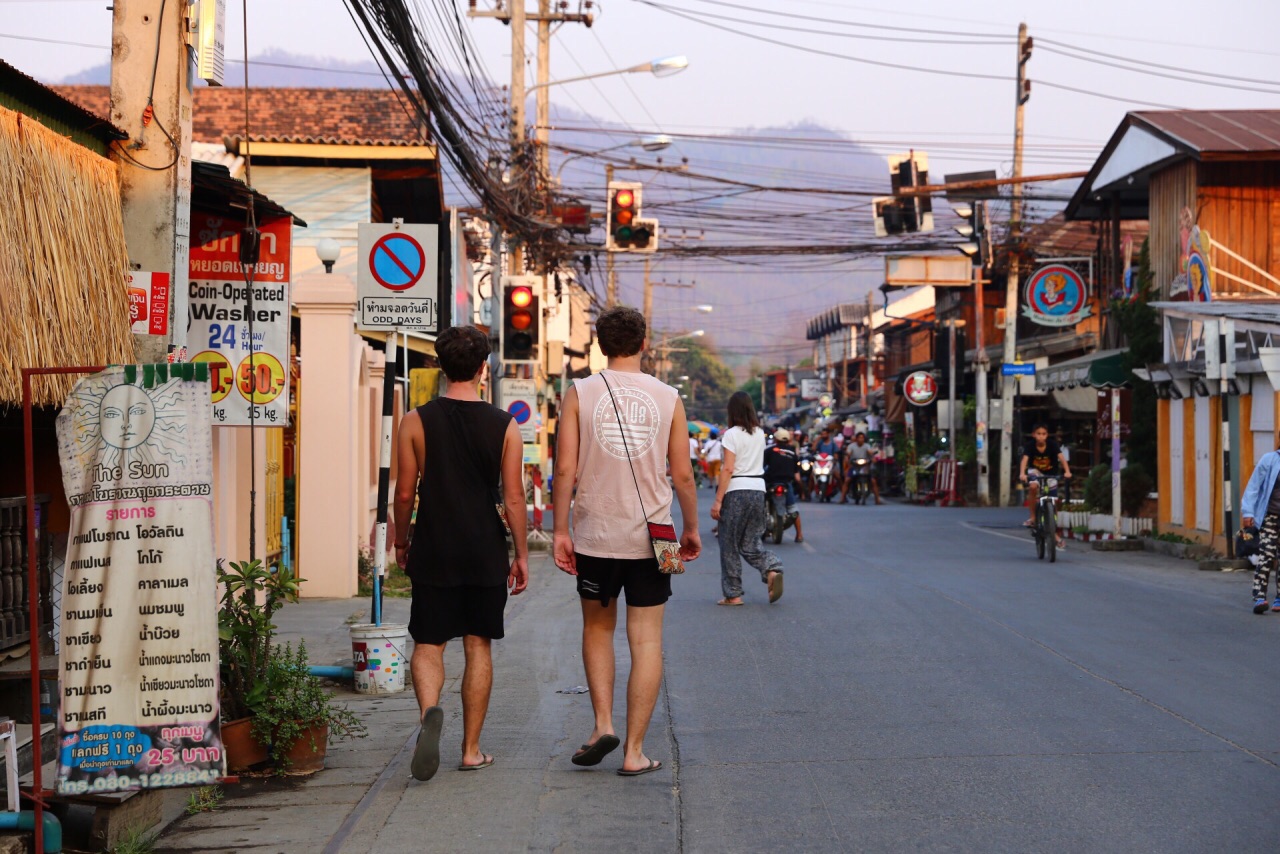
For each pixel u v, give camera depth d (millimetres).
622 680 8922
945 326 48219
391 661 8797
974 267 36938
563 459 6297
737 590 12633
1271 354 14945
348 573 14164
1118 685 8258
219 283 9258
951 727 7207
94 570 4871
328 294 14148
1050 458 17859
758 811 5707
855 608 12156
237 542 11641
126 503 4891
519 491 6375
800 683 8578
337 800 6074
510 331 19578
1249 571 15773
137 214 7473
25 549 6238
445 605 6270
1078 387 27453
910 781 6125
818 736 7086
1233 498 17125
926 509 32906
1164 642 9992
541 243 24641
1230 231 21234
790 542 20672
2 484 7000
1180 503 19453
